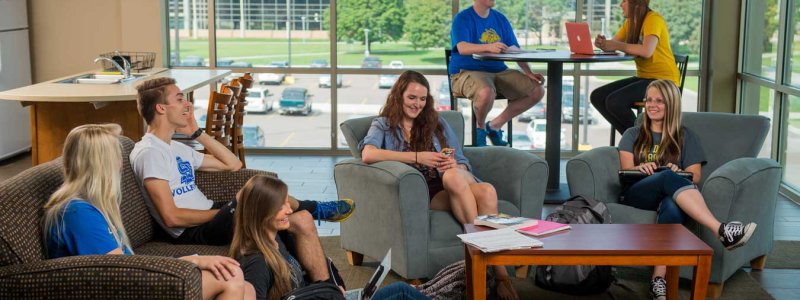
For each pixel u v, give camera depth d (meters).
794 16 6.66
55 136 6.04
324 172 7.62
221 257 3.20
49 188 3.30
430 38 8.19
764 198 4.70
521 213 4.88
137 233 3.86
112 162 3.23
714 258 4.47
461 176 4.54
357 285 4.69
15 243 2.96
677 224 4.20
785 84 6.88
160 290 2.84
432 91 8.28
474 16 7.17
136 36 8.10
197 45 8.29
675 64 6.99
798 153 6.70
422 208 4.49
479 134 7.12
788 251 5.32
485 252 3.75
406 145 4.85
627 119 6.93
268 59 8.30
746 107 7.79
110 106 6.08
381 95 8.32
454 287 4.20
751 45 7.64
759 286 4.70
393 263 4.59
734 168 4.56
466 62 7.19
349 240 4.95
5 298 2.88
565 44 8.12
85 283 2.85
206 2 8.21
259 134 8.44
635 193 4.80
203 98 8.38
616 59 6.30
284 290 3.49
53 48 8.34
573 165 4.89
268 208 3.48
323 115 8.37
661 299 4.35
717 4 7.77
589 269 4.45
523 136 8.34
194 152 4.35
